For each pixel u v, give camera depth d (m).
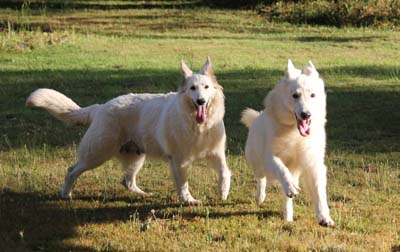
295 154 9.02
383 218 9.53
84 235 8.95
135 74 20.78
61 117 11.16
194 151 10.24
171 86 19.25
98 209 10.05
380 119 15.71
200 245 8.46
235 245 8.43
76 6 41.41
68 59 23.25
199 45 26.91
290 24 32.53
